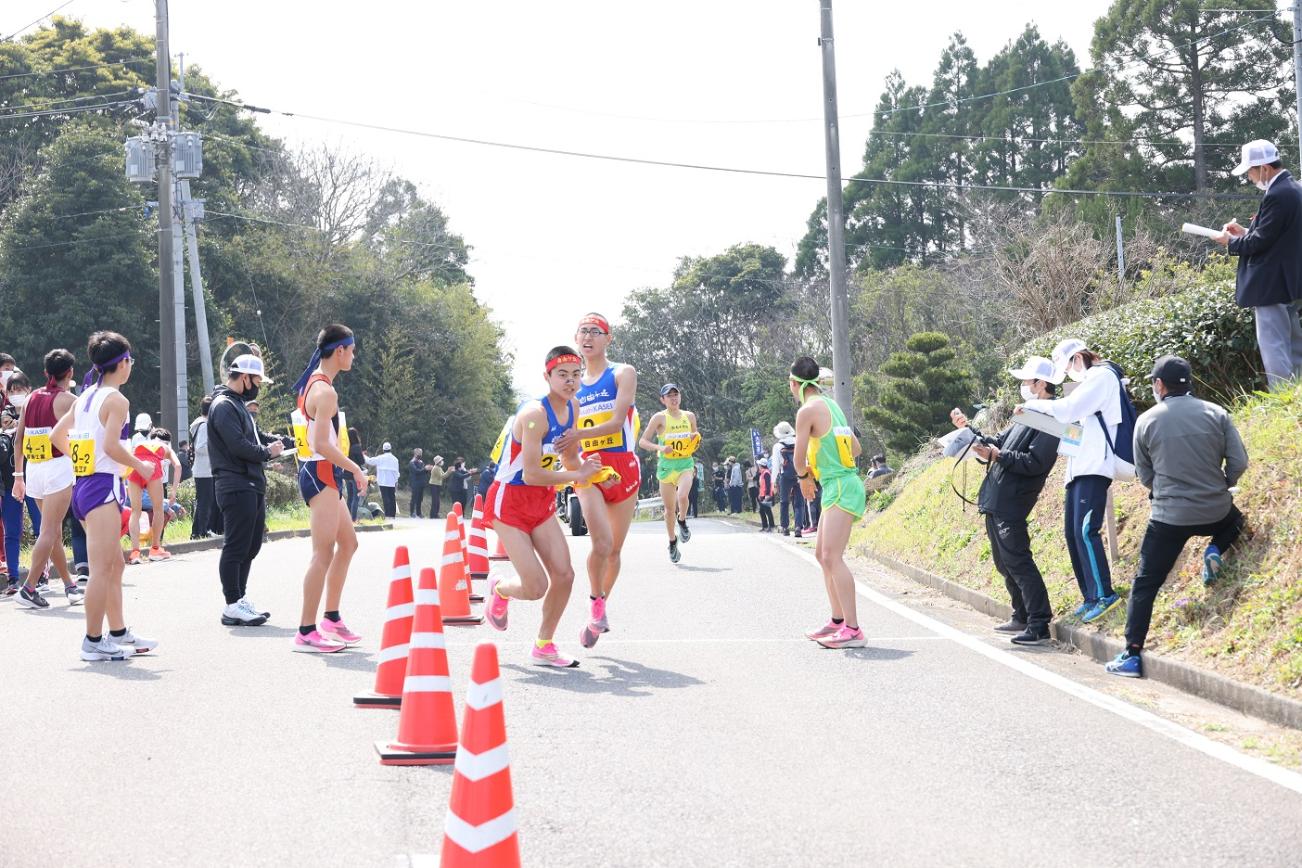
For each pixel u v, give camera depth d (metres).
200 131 51.69
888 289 46.97
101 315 39.53
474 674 4.15
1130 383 11.73
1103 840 4.75
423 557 15.73
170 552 16.34
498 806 4.08
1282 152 46.22
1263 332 9.79
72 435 8.32
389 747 5.88
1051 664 8.32
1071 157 58.72
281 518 26.58
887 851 4.64
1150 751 6.05
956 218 61.56
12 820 4.94
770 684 7.66
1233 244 9.68
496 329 63.72
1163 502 7.72
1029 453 9.02
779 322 58.28
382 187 56.91
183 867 4.42
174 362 24.58
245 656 8.45
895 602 11.37
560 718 6.74
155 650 8.66
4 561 12.20
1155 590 7.83
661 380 69.19
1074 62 60.88
